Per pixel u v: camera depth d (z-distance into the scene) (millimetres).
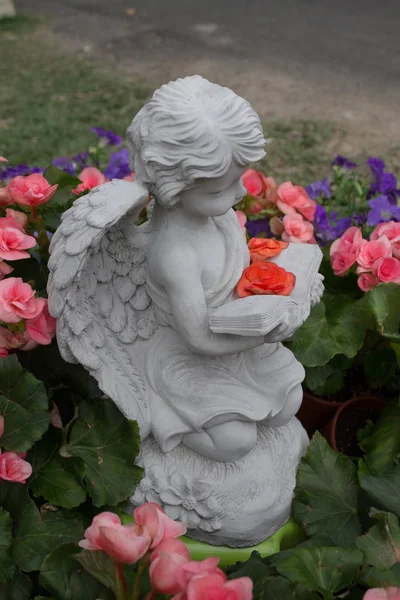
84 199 1440
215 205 1471
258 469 1779
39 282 1992
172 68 5949
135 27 6707
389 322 1995
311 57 6070
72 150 4656
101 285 1634
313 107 5324
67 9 7117
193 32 6578
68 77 5789
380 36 6398
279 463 1823
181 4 7180
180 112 1348
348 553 1497
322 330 2092
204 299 1533
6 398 1684
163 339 1735
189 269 1521
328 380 2162
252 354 1763
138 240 1623
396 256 2084
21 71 5910
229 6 7098
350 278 2232
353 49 6180
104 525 1228
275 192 2275
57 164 2770
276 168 4508
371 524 1710
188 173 1372
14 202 1933
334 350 2053
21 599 1551
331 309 2146
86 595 1462
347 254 2059
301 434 1929
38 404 1685
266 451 1820
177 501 1736
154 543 1239
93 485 1697
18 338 1679
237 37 6453
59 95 5496
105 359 1669
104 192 1442
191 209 1490
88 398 1858
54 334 1725
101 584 1475
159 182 1414
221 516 1729
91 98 5445
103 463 1724
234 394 1688
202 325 1528
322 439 1830
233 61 6043
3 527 1569
